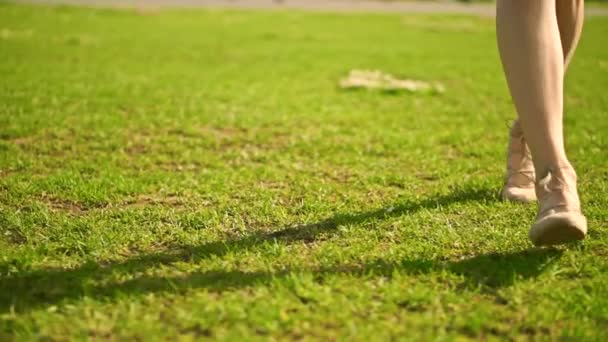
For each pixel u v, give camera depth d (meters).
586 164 3.79
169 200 3.12
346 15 19.23
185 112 5.36
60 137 4.34
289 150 4.21
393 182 3.46
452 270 2.24
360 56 10.24
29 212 2.88
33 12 16.23
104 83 6.80
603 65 9.44
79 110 5.25
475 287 2.12
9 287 2.12
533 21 2.23
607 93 6.80
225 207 2.97
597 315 1.92
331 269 2.26
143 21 15.55
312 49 11.06
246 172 3.61
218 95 6.29
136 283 2.14
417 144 4.39
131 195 3.18
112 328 1.85
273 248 2.43
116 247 2.49
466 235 2.58
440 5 25.95
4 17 14.81
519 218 2.77
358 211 2.93
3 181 3.30
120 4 20.11
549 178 2.17
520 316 1.92
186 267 2.28
